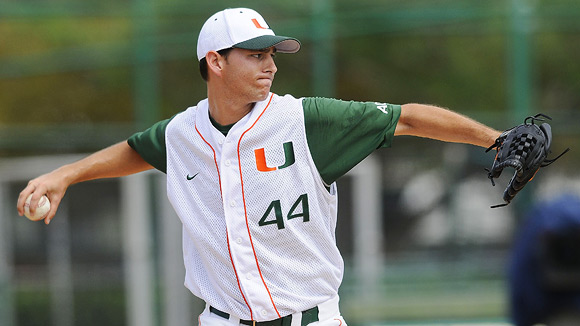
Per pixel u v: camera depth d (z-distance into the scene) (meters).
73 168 12.92
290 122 11.64
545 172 36.56
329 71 36.09
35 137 34.97
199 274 12.37
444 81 50.59
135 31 36.28
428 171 36.41
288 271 11.81
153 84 36.16
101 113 51.22
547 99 52.19
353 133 11.62
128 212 33.75
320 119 11.59
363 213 35.94
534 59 50.94
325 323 12.09
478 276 35.88
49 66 42.84
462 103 50.59
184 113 12.46
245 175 11.64
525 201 36.03
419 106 11.90
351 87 50.75
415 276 35.78
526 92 36.00
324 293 12.11
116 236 33.97
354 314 35.31
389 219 36.06
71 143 35.06
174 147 12.33
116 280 33.94
